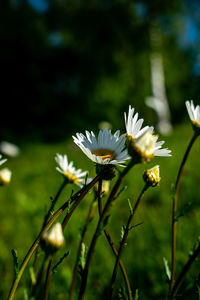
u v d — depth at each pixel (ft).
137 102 69.97
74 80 83.20
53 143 62.85
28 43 74.74
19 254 9.31
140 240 9.21
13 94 74.84
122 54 69.05
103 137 3.85
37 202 14.06
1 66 73.87
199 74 92.38
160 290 6.96
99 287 7.24
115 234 9.89
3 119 73.05
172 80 79.30
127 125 3.81
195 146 23.73
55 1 78.48
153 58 63.46
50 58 78.89
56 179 19.04
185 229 9.34
